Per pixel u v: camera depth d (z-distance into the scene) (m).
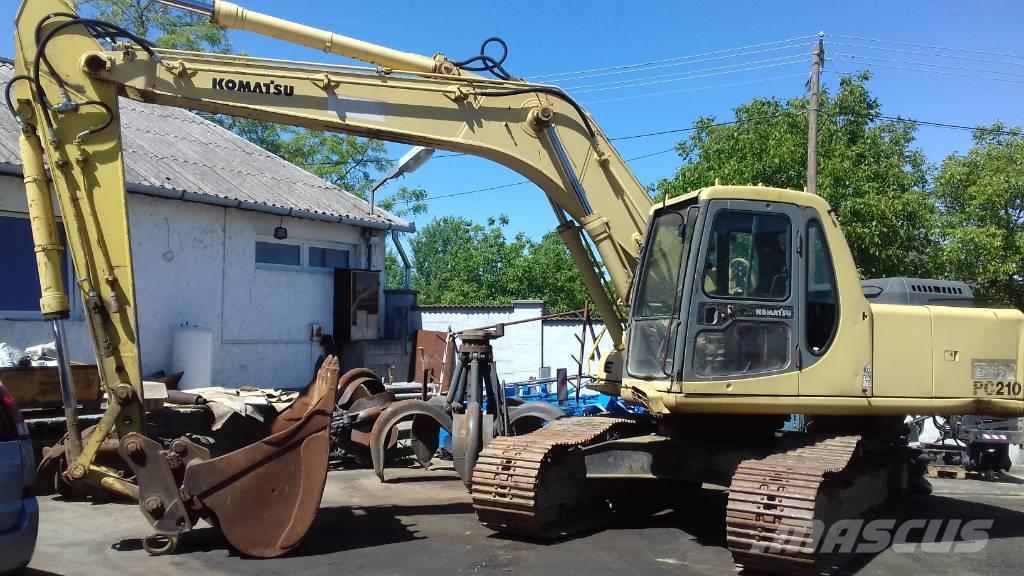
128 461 5.65
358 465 9.95
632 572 5.55
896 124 17.58
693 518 7.40
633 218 7.18
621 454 6.82
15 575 4.70
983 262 16.39
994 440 10.63
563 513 6.74
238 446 9.28
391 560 5.71
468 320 17.03
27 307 10.26
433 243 51.50
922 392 6.50
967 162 18.02
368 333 14.78
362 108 6.61
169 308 11.78
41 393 8.04
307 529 5.77
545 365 16.47
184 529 5.62
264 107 6.39
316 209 13.76
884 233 14.80
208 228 12.34
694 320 5.98
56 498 7.43
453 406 7.91
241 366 12.84
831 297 6.30
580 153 7.11
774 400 6.05
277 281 13.50
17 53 6.01
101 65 6.08
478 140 6.87
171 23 26.42
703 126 17.72
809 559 5.21
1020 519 7.75
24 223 10.28
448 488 8.57
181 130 15.41
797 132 16.33
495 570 5.52
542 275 30.03
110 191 6.11
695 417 6.77
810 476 5.48
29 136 6.02
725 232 6.13
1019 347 6.91
